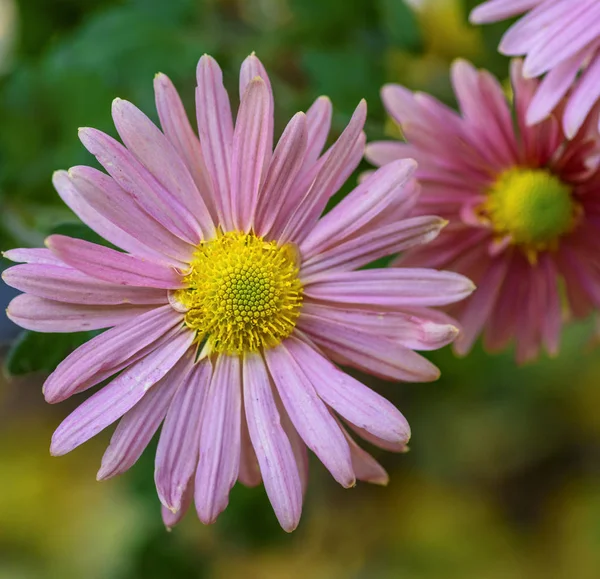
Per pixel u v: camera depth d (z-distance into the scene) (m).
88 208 0.31
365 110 0.31
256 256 0.32
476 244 0.34
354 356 0.32
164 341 0.32
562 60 0.32
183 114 0.32
